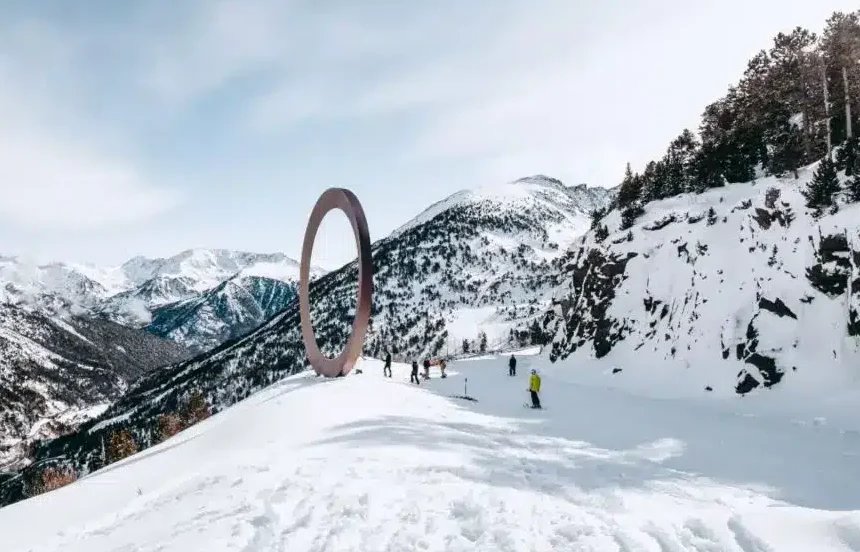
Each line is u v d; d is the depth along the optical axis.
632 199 54.91
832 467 12.00
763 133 42.50
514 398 25.59
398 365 44.09
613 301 37.88
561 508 8.59
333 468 10.72
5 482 128.50
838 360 21.12
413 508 8.23
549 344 50.31
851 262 22.00
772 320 24.52
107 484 14.09
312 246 31.91
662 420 19.02
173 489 11.49
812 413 18.75
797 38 42.72
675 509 8.83
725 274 29.34
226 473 11.23
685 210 37.69
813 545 6.80
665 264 34.94
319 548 6.94
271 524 7.78
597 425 18.03
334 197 29.33
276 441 14.66
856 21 39.66
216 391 165.62
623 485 10.31
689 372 27.64
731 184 42.00
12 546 10.20
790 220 26.44
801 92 41.50
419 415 18.30
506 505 8.52
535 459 12.55
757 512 8.23
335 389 21.91
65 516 11.90
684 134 57.28
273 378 163.88
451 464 11.34
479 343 140.00
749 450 13.90
